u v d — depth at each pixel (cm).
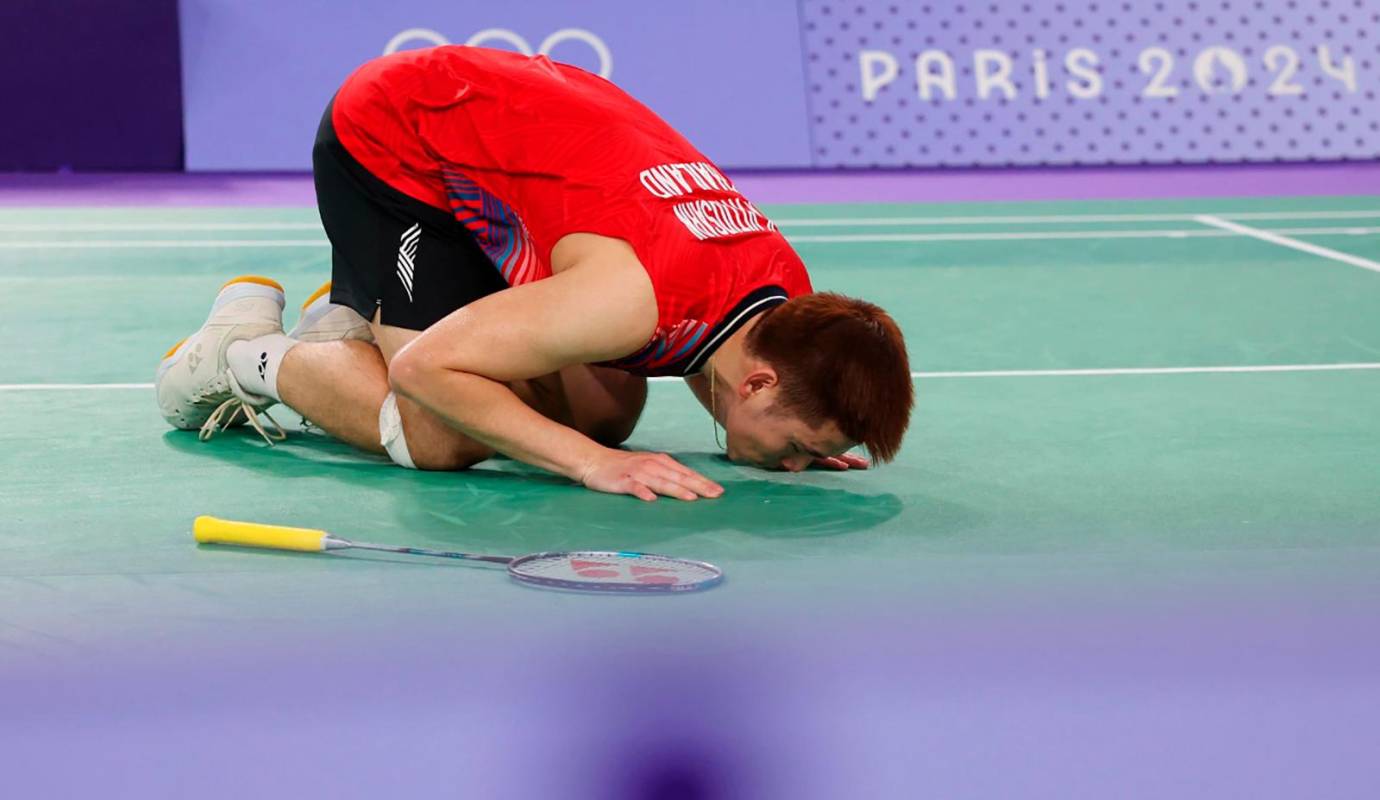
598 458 814
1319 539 746
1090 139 2695
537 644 592
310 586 660
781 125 2620
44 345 1224
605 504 805
